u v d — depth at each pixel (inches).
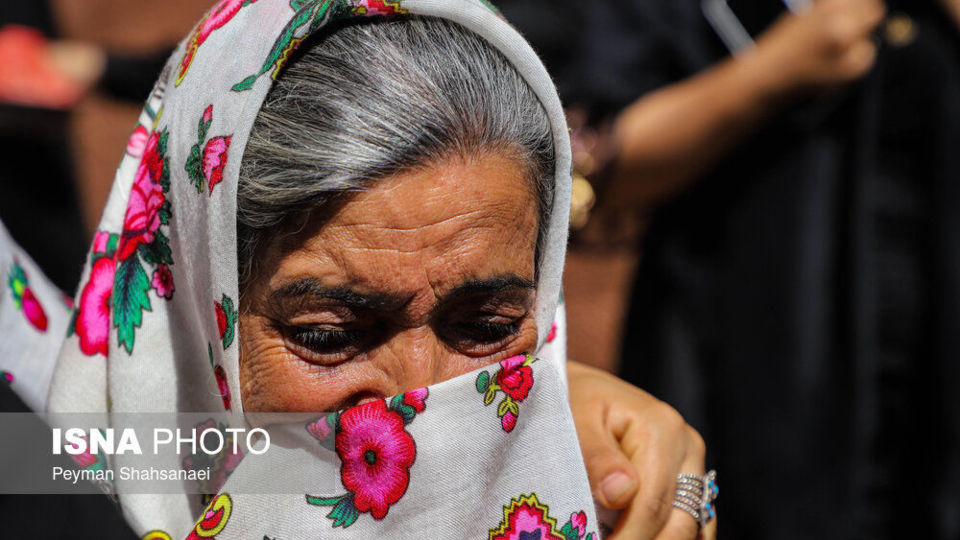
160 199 119.9
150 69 270.7
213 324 114.7
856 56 197.2
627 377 224.2
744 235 207.2
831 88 199.2
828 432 203.0
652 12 212.2
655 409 138.4
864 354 201.5
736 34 211.3
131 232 123.0
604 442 131.8
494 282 110.7
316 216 106.0
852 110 204.7
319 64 107.5
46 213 230.1
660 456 132.6
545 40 207.8
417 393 109.3
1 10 262.5
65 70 258.8
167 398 123.0
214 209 109.0
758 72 198.4
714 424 211.2
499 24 112.8
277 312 110.0
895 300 211.8
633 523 128.5
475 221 108.2
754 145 206.2
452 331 115.2
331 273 106.7
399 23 110.4
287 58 107.9
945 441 210.4
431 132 105.7
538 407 114.4
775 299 203.8
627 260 369.7
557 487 114.0
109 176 358.3
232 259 108.7
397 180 105.7
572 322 359.3
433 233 107.0
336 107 105.3
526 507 113.2
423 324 110.5
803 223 203.5
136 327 122.4
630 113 205.9
